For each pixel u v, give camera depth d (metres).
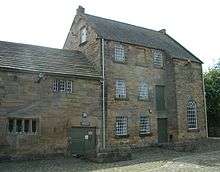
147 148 27.70
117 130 26.53
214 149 26.42
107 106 26.03
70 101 24.02
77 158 22.48
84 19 29.67
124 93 27.44
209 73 38.56
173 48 32.94
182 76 31.05
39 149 22.19
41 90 22.77
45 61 24.55
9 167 19.09
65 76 23.88
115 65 27.16
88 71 25.83
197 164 18.03
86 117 24.62
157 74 30.11
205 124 32.44
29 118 22.03
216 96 37.09
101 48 26.61
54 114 23.12
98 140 25.03
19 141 21.48
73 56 27.48
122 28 31.70
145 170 16.69
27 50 25.17
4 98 21.28
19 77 22.02
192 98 31.61
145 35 32.91
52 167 19.02
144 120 28.50
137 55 28.91
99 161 20.59
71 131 23.94
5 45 24.66
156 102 29.75
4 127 21.03
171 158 22.22
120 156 21.41
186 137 30.30
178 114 29.92
